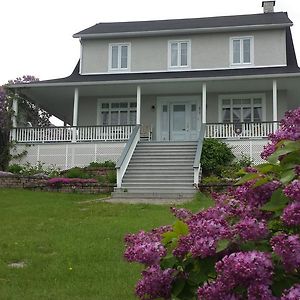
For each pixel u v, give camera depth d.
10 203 14.63
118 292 5.90
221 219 2.82
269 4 28.81
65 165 22.81
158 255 2.87
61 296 5.77
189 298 2.87
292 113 3.18
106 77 25.16
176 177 18.69
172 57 26.12
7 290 6.03
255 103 25.02
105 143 22.69
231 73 23.86
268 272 2.44
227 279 2.46
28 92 24.53
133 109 26.03
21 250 8.29
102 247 8.45
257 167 3.12
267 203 2.86
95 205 14.57
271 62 25.17
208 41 25.89
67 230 10.22
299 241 2.45
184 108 25.69
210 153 20.41
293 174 2.81
